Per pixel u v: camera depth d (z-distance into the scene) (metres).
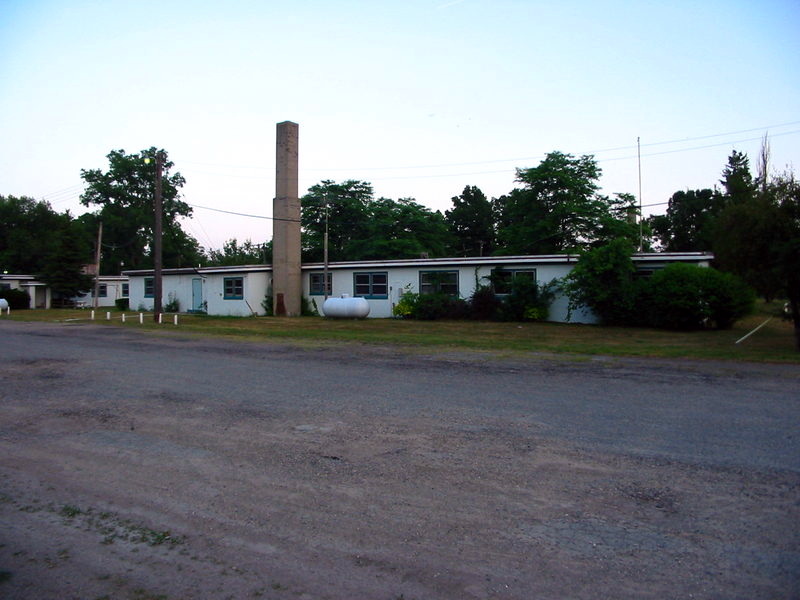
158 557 3.96
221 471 5.61
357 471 5.55
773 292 16.31
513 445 6.30
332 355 13.92
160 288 26.16
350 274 31.00
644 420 7.34
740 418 7.40
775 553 3.89
